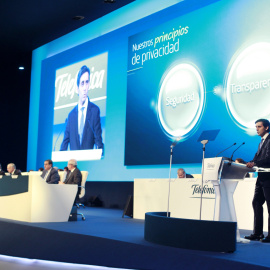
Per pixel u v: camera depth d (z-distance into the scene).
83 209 10.12
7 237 5.62
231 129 8.12
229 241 3.79
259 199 4.82
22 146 14.23
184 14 9.35
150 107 9.84
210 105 8.55
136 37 10.41
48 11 11.00
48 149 13.04
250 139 7.75
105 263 4.17
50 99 13.23
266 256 3.62
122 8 11.06
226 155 8.14
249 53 7.93
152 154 9.63
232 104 8.14
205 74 8.73
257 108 7.68
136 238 4.49
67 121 12.29
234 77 8.16
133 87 10.30
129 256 4.02
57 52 13.27
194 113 8.84
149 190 7.34
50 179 7.00
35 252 4.99
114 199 10.54
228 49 8.34
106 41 11.41
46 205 6.41
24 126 14.29
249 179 6.01
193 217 6.48
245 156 7.81
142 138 9.91
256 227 4.79
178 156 9.04
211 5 8.77
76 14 11.28
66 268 4.35
